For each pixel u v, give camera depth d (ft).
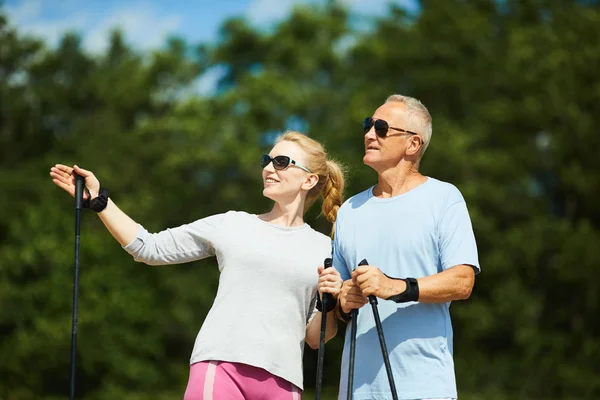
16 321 70.90
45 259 71.56
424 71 79.46
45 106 89.51
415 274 12.93
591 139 72.33
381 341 12.02
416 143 13.51
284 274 13.57
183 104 86.48
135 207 79.25
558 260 69.56
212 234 13.85
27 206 74.90
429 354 12.59
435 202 13.12
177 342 82.38
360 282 12.16
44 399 72.08
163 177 84.12
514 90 78.13
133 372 74.18
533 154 75.51
